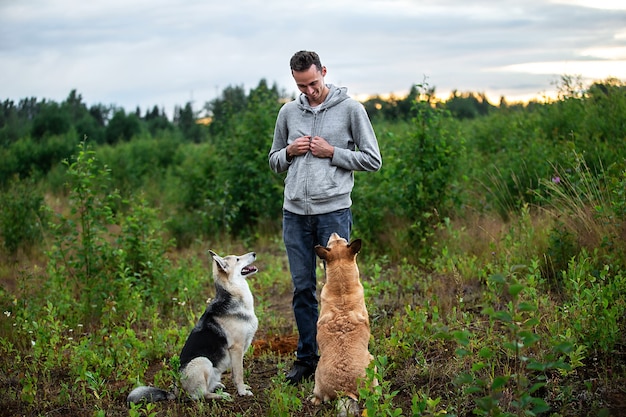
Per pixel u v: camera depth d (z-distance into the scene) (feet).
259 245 38.55
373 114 58.18
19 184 43.24
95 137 83.87
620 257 20.39
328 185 16.76
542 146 33.19
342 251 15.93
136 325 24.36
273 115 42.39
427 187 31.01
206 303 26.25
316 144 16.61
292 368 17.83
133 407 14.42
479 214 30.76
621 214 21.31
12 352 21.33
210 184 44.93
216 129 47.14
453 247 27.84
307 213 17.06
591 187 24.53
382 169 32.65
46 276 29.96
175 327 22.99
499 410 11.91
